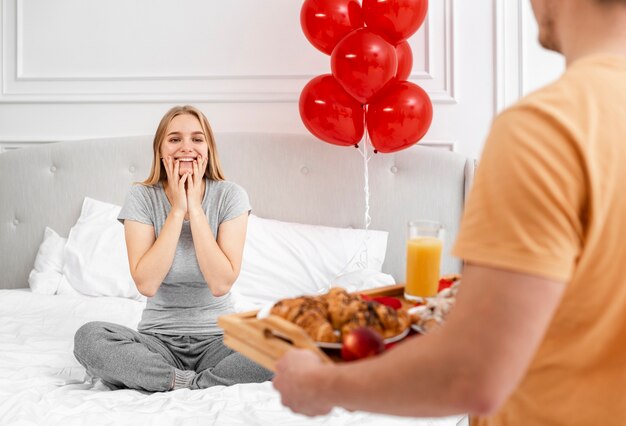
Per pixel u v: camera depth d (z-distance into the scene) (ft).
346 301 3.12
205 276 6.76
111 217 9.64
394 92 8.16
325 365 2.36
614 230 2.05
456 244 2.10
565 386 2.32
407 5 7.72
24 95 10.43
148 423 4.99
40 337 7.36
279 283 9.02
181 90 10.17
